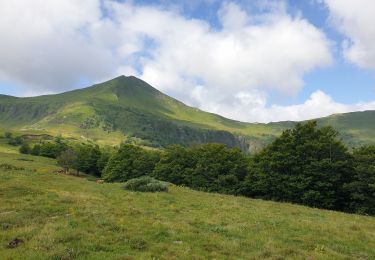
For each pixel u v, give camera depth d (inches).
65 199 1083.3
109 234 733.9
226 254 673.6
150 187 1611.7
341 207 2406.5
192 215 1040.8
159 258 609.6
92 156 5733.3
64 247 621.3
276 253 693.9
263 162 2728.8
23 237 674.8
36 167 3457.2
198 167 3545.8
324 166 2348.7
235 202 1461.6
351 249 778.2
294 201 2509.8
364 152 2470.5
